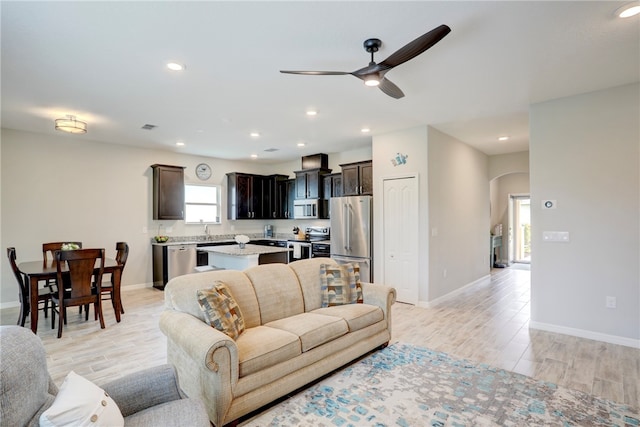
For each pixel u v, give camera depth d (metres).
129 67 2.89
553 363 2.98
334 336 2.72
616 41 2.53
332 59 2.80
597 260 3.55
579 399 2.40
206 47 2.56
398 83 3.32
